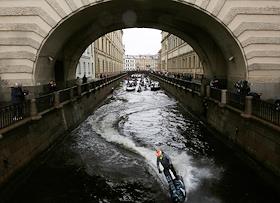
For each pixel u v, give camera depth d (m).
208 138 19.09
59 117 18.81
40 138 15.30
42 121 15.66
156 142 18.28
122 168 14.23
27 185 12.52
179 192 10.65
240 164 14.28
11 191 11.38
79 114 24.33
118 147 17.31
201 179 12.69
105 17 22.88
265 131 12.36
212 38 23.03
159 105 33.12
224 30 17.91
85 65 38.28
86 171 13.94
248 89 15.98
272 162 11.77
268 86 17.53
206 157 15.38
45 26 16.78
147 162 14.83
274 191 11.23
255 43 17.31
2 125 11.50
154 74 79.25
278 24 17.16
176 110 29.73
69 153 16.45
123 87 58.72
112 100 38.12
